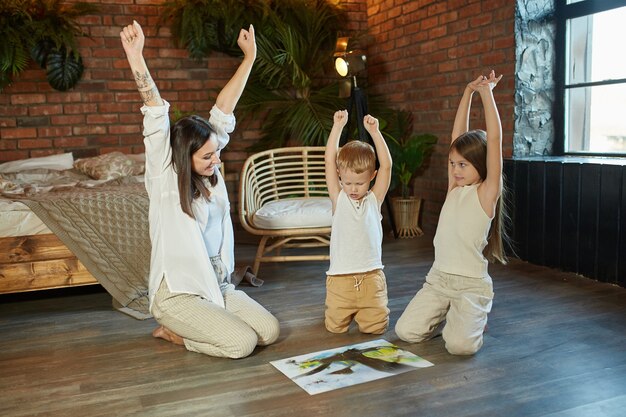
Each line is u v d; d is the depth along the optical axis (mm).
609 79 3510
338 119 2451
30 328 2656
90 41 4727
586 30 3646
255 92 4852
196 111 5074
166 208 2236
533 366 2076
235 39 4828
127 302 2904
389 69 5145
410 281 3252
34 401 1915
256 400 1866
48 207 2941
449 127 4438
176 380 2039
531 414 1734
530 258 3605
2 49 4215
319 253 4008
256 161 4914
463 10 4172
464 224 2238
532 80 3793
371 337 2412
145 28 4863
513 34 3730
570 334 2385
